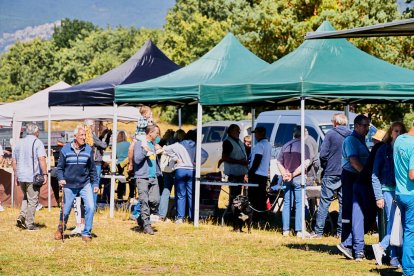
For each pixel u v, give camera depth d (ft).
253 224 65.82
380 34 41.70
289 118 84.53
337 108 126.41
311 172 61.31
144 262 46.60
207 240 56.34
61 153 55.16
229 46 71.82
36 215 73.00
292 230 61.77
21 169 61.57
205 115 223.51
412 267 38.88
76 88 74.64
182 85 65.41
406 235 39.01
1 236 58.08
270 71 61.21
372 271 43.14
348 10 131.85
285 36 137.59
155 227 63.36
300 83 56.59
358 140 46.98
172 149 66.49
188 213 69.05
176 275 42.32
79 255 49.21
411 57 138.92
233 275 42.27
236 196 61.67
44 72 492.13
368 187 45.73
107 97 71.46
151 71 76.89
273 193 67.15
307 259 47.88
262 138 65.31
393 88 56.03
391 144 42.60
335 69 58.70
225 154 64.90
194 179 66.69
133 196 73.56
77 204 59.41
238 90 61.11
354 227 46.34
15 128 99.50
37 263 46.24
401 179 38.86
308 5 136.67
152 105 78.59
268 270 43.80
